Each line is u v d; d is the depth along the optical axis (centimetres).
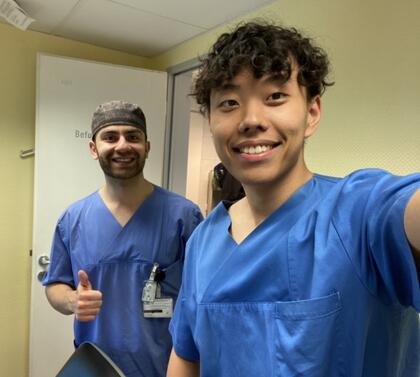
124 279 117
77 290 111
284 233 58
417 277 43
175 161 222
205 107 66
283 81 54
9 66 194
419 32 105
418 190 43
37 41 200
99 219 123
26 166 203
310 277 52
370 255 48
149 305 115
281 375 51
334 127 129
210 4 159
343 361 49
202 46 193
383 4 115
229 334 59
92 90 201
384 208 46
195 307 68
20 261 204
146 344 113
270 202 62
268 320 54
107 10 170
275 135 55
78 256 122
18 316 205
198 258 71
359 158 121
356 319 48
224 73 55
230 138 57
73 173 199
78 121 198
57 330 196
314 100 60
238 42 56
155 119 214
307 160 137
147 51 225
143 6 164
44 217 194
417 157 106
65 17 180
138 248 118
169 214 124
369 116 118
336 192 55
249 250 60
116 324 114
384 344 51
